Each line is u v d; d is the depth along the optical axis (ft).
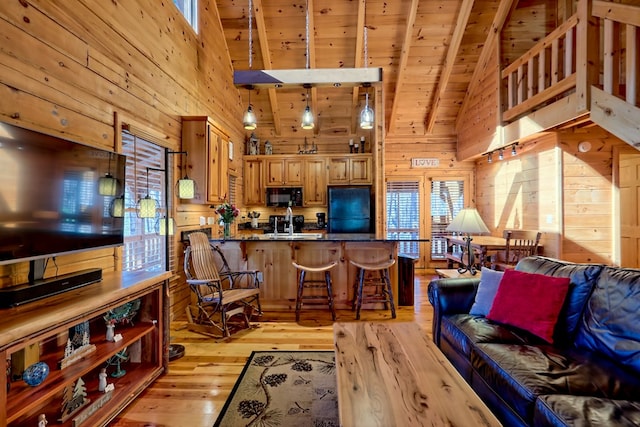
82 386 5.69
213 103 15.80
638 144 8.89
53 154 5.74
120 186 7.54
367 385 4.61
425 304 13.75
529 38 16.74
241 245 12.70
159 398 6.85
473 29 16.93
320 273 12.86
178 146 12.28
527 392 4.65
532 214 16.48
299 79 13.48
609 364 5.28
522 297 6.95
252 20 16.19
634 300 5.48
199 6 14.16
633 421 3.79
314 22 16.30
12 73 5.68
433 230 22.41
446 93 20.12
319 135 22.12
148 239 10.77
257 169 20.75
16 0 5.75
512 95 15.74
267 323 11.43
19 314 4.67
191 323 10.98
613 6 9.56
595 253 14.49
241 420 6.11
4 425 4.08
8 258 4.93
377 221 16.39
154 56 10.54
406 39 16.34
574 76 11.29
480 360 6.00
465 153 20.88
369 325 7.09
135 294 6.68
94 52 7.77
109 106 8.31
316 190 20.70
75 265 7.21
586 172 14.57
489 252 16.25
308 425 5.97
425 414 3.96
